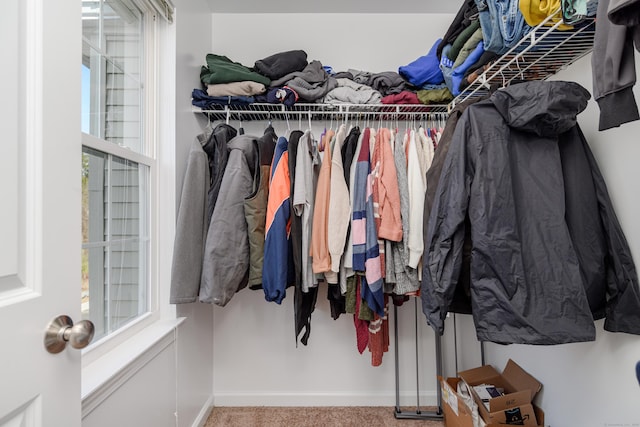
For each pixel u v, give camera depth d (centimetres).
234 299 172
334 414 161
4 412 44
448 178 95
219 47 178
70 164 58
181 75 136
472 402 124
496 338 81
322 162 131
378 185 123
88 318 90
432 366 172
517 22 104
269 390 171
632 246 90
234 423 154
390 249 122
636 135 89
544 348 125
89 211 91
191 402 140
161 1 122
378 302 118
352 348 171
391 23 180
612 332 92
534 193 89
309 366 171
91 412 77
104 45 100
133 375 95
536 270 84
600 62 67
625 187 92
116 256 104
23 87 50
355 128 138
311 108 159
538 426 121
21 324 47
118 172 105
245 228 128
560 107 82
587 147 98
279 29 179
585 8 81
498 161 88
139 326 112
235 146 131
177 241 120
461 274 98
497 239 83
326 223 125
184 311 133
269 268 121
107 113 101
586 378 105
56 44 56
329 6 175
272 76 153
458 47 138
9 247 46
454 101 149
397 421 155
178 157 132
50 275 53
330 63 179
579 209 93
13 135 48
